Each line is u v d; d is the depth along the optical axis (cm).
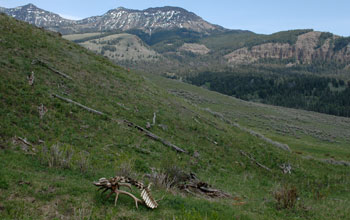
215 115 4406
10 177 912
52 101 1908
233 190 1716
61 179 1045
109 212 834
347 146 7212
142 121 2358
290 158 3284
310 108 19675
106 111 2205
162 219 869
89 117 1966
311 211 1438
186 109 3444
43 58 2623
